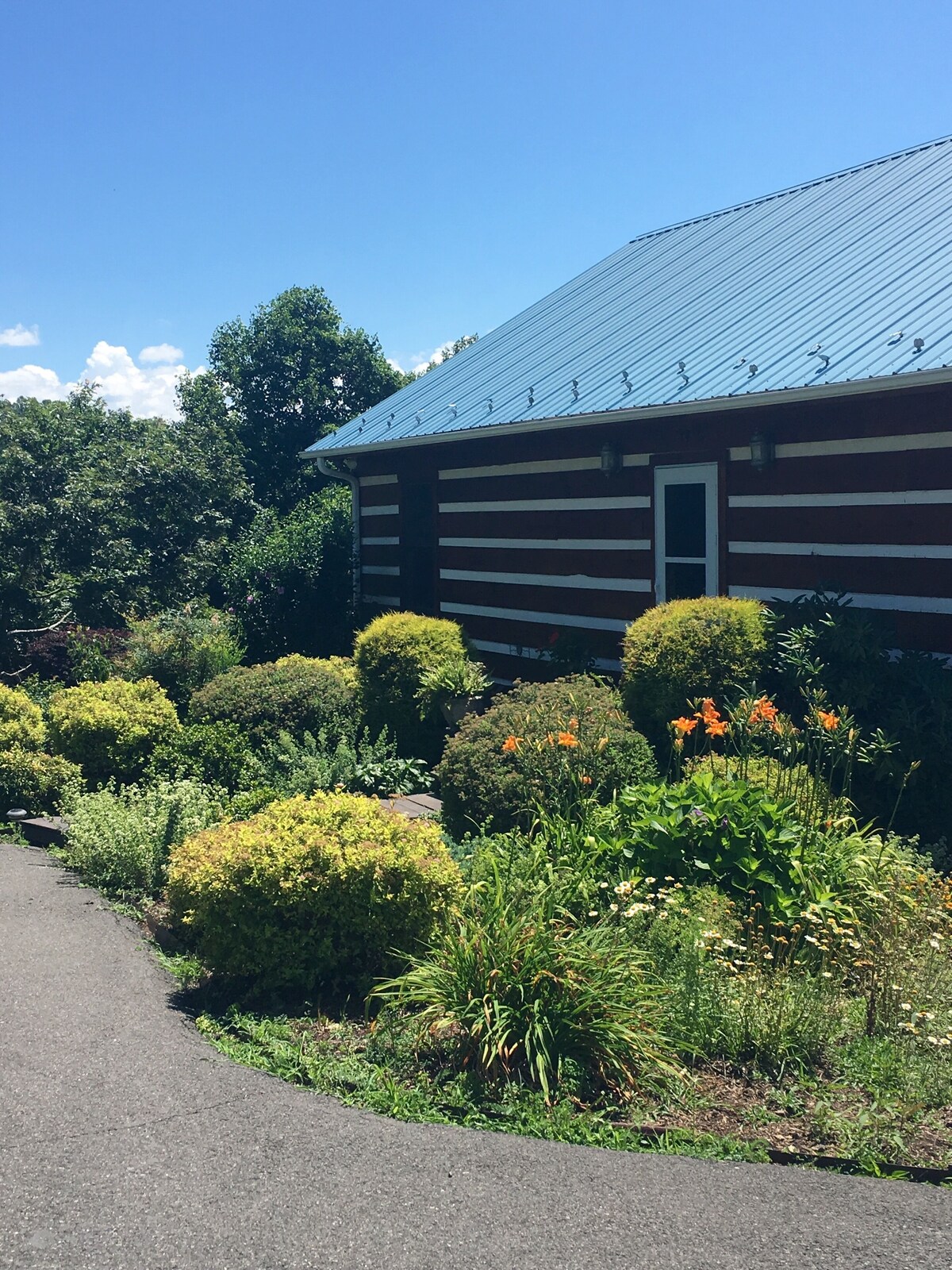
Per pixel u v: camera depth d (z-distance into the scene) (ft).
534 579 37.86
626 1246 9.48
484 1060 12.91
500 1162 10.97
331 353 114.93
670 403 27.84
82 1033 13.92
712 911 15.98
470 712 31.50
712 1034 13.73
